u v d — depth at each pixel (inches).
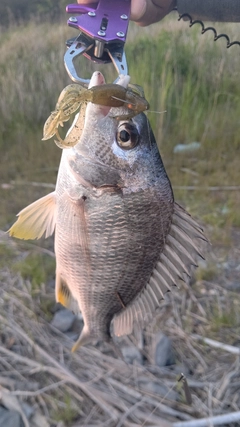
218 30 49.4
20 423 18.0
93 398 18.8
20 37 57.1
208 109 41.5
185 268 12.3
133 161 11.0
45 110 44.1
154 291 12.4
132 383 19.7
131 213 11.4
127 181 11.1
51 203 12.6
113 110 10.9
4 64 50.3
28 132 41.6
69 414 18.1
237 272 26.1
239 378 20.1
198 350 21.5
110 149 11.0
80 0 13.2
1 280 25.5
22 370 20.2
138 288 12.4
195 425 17.8
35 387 19.5
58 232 12.4
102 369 20.3
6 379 19.7
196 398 19.0
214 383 19.8
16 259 27.2
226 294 24.5
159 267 12.2
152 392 19.2
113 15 12.3
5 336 22.0
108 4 12.4
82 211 11.6
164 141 39.1
